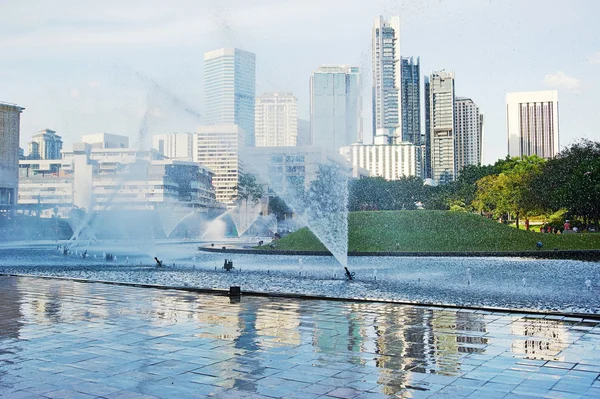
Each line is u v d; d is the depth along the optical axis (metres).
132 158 141.62
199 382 9.67
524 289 28.11
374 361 11.05
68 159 166.25
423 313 17.03
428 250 58.41
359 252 57.00
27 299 20.89
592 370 10.26
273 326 14.90
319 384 9.48
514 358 11.21
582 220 86.00
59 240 119.12
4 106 134.25
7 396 8.96
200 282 32.50
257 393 9.01
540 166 91.94
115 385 9.53
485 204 106.88
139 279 34.47
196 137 161.38
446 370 10.32
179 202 145.88
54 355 11.75
